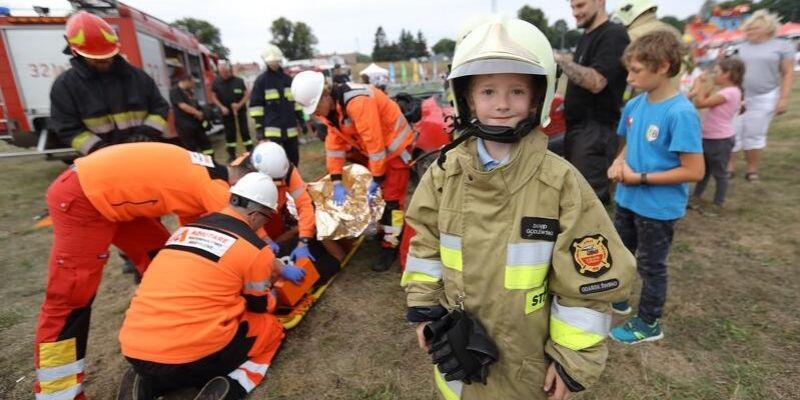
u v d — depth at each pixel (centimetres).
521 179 117
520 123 117
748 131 486
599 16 297
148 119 322
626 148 238
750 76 470
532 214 117
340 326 296
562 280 115
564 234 114
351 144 369
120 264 412
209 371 231
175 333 215
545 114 117
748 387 216
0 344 292
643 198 225
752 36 464
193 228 233
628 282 114
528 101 118
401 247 351
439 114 514
